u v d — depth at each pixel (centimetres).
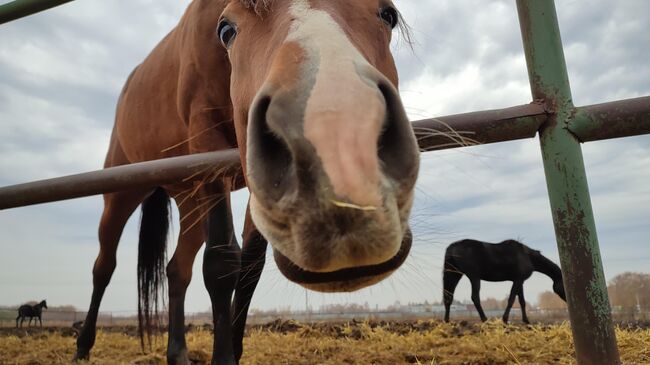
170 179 176
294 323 673
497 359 292
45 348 433
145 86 315
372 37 141
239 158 168
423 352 331
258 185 91
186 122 257
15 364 323
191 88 246
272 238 93
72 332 890
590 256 124
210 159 171
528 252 970
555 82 131
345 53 98
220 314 206
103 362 318
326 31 109
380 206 78
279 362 311
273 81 96
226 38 170
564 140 128
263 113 96
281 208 87
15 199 202
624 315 988
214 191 210
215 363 203
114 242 358
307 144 82
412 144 91
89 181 186
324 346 386
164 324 380
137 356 360
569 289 126
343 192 77
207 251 208
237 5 159
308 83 91
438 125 139
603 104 128
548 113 130
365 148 80
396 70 169
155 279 360
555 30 133
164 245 365
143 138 314
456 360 299
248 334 584
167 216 367
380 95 90
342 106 84
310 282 96
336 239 80
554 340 337
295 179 85
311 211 81
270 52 127
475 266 952
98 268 356
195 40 238
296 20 124
